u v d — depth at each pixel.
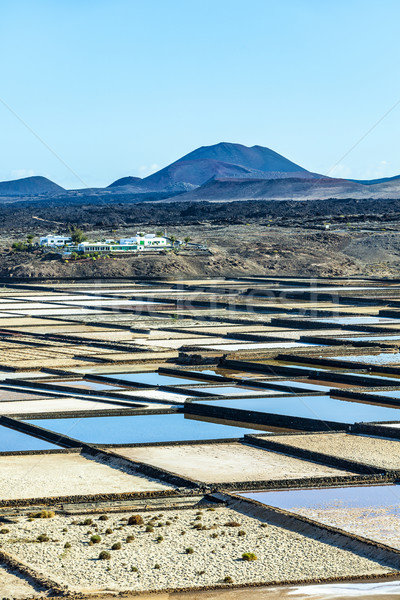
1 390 109.88
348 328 163.25
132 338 155.25
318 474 70.38
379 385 108.81
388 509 62.38
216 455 76.75
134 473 71.50
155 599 47.44
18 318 184.25
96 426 89.25
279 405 96.69
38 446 81.00
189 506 63.31
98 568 51.62
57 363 129.50
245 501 63.50
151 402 100.69
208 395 103.75
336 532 56.97
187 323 177.75
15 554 53.62
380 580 50.38
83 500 64.19
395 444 79.75
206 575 50.78
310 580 50.06
